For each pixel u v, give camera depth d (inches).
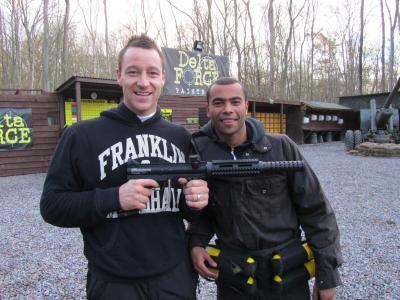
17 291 134.6
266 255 80.8
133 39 75.6
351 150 650.2
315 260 81.3
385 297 126.8
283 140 85.7
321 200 81.9
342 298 126.7
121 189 65.6
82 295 131.6
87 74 1246.9
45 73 832.9
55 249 178.9
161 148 75.7
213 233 90.6
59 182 69.8
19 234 203.5
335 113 992.9
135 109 74.6
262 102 725.3
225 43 1188.5
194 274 81.0
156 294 69.8
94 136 71.9
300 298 84.6
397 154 569.0
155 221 71.7
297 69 1594.5
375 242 181.3
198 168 71.7
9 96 426.9
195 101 569.3
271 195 80.5
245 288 80.1
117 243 69.2
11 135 429.7
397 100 987.3
